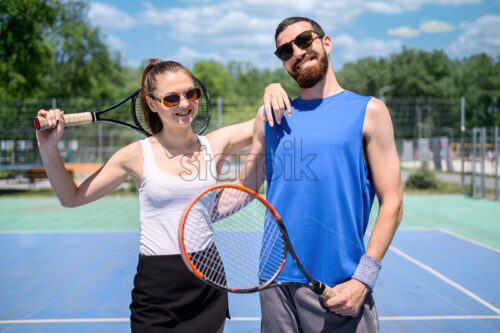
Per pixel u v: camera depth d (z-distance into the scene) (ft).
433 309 13.16
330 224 5.65
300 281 5.76
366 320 5.60
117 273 17.02
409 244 22.50
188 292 6.09
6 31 51.08
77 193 6.10
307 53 5.79
